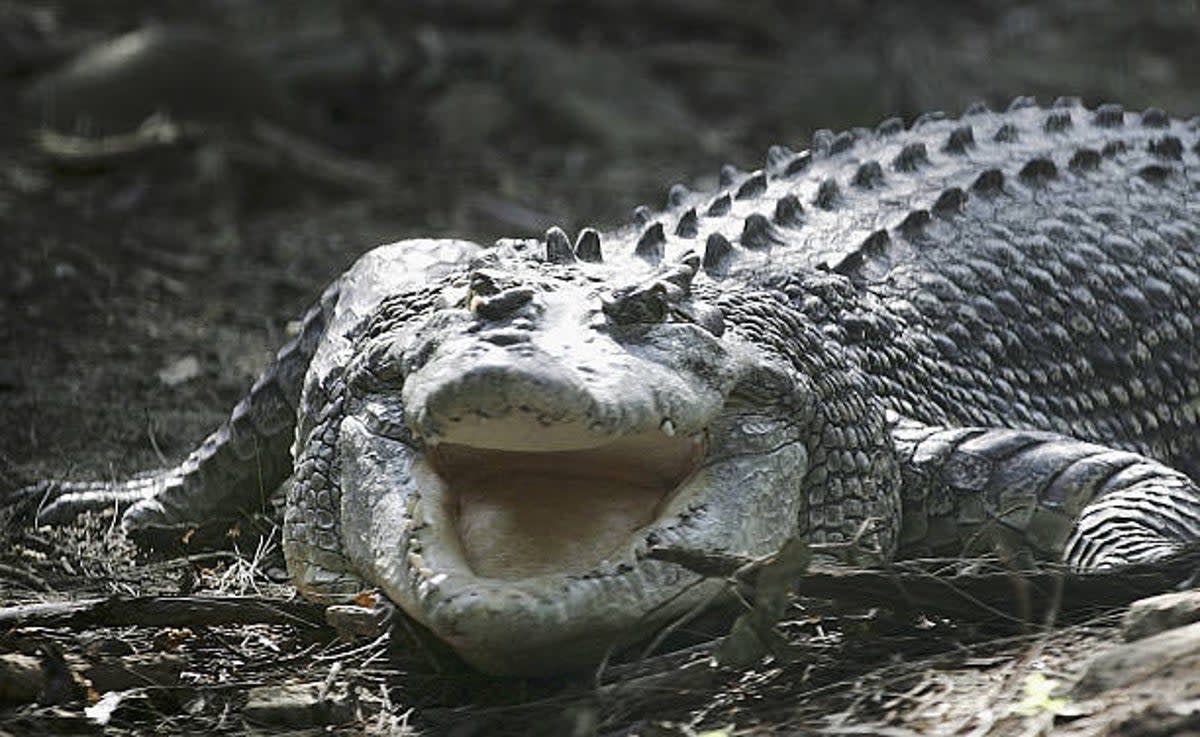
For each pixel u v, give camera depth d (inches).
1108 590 350.3
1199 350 517.0
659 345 354.3
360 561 366.3
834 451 405.4
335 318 464.4
